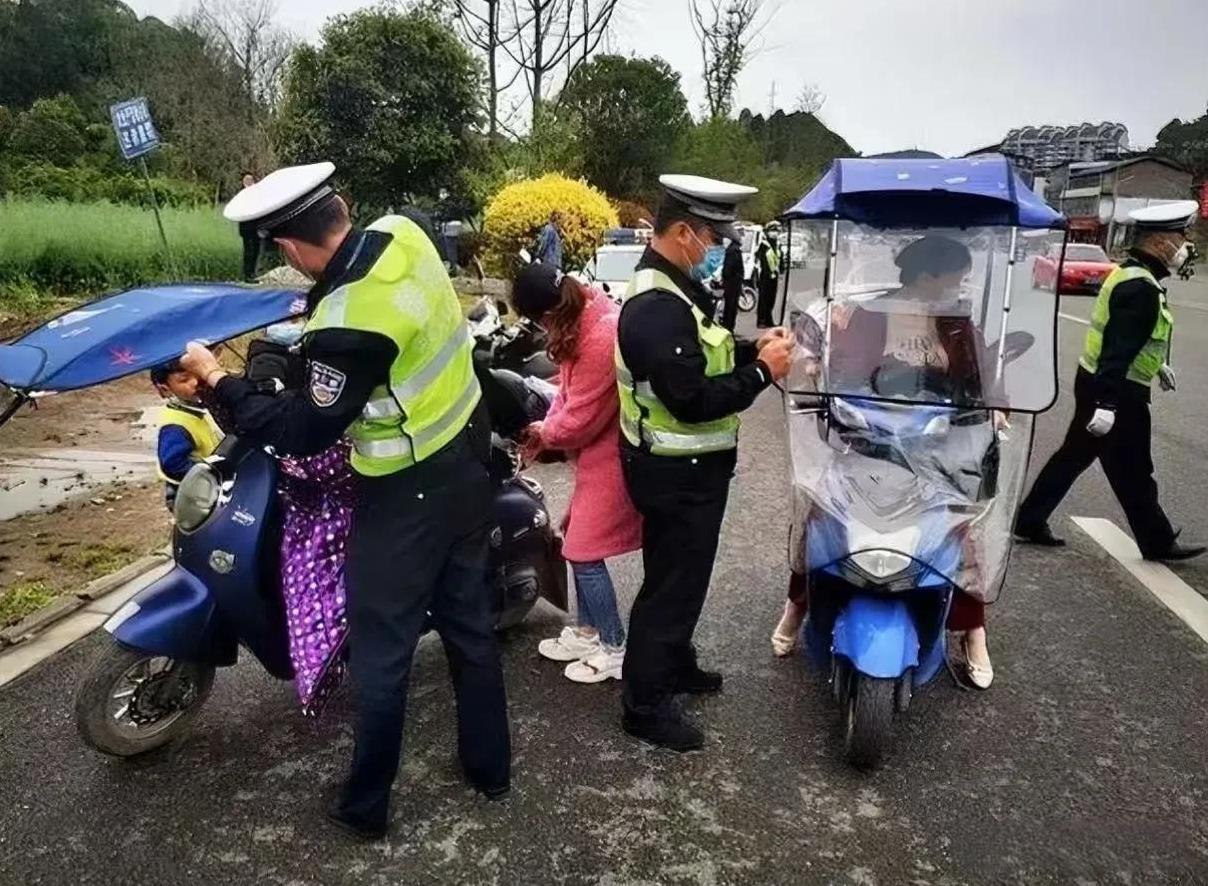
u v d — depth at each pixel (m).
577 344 3.54
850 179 3.49
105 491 6.23
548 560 4.29
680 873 2.87
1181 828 3.07
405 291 2.73
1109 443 5.07
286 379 3.20
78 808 3.11
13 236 13.59
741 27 39.44
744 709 3.76
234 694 3.80
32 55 38.94
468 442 3.01
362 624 2.91
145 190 23.36
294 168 2.80
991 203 3.45
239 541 3.12
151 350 3.05
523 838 3.01
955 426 3.64
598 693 3.88
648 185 29.09
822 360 3.79
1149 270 4.82
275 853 2.93
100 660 3.15
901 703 3.28
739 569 5.14
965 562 3.33
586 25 28.77
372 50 19.27
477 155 20.97
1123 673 4.05
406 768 3.38
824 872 2.87
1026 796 3.23
